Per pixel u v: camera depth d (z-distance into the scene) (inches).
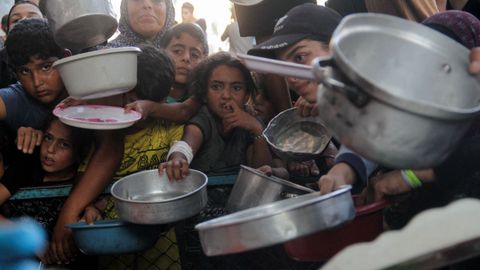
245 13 108.7
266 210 63.6
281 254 89.3
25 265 36.4
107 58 75.5
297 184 86.0
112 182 88.0
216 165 92.4
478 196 63.6
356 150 50.6
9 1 185.2
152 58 90.7
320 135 83.6
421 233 41.0
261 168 84.3
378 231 67.2
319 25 77.8
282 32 79.0
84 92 76.4
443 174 63.0
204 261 90.3
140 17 111.1
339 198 56.4
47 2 81.9
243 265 90.0
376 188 66.6
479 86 54.8
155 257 90.0
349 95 47.7
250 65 54.7
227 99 92.7
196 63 107.8
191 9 229.6
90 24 81.4
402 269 42.1
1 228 36.3
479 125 64.4
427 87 54.5
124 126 78.8
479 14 98.3
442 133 49.1
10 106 88.5
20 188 87.4
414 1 88.6
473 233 41.0
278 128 85.6
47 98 88.9
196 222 90.0
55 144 87.7
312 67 50.0
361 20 54.1
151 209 70.1
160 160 90.8
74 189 83.2
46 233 87.8
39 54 86.4
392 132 48.2
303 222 54.8
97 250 76.0
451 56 55.1
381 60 54.1
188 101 94.6
